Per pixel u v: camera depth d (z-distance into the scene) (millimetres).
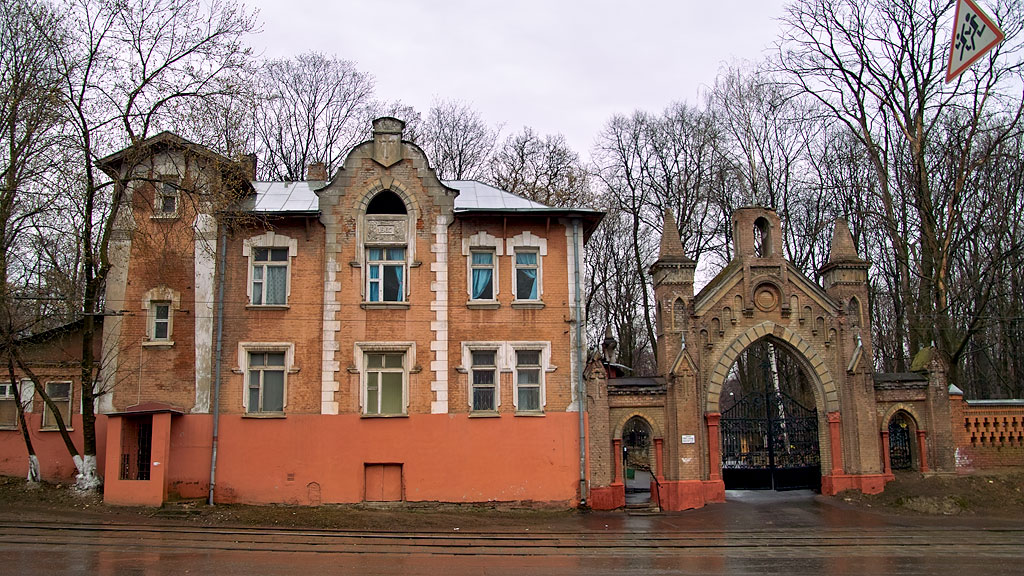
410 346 27328
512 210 27750
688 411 27266
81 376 27469
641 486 35156
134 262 27453
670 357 27859
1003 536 21297
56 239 26250
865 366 28344
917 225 35281
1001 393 45062
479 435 26984
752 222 29250
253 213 26906
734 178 43281
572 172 46938
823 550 19156
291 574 15586
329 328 27250
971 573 16375
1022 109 32375
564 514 25844
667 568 16734
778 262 28938
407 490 26469
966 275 38688
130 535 20016
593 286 48812
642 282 45594
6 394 28531
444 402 27031
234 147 26141
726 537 21281
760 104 41750
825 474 28156
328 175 41281
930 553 18750
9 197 24438
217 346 26922
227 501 26109
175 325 27109
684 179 45406
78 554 17281
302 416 26750
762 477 28953
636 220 46219
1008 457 28266
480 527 23125
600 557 18078
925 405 28469
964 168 33531
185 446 26391
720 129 43625
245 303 27344
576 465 26984
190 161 27281
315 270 27656
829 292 29594
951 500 25562
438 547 19266
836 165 43219
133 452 26172
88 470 25828
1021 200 36625
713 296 28531
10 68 24375
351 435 26703
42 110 24000
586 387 27391
